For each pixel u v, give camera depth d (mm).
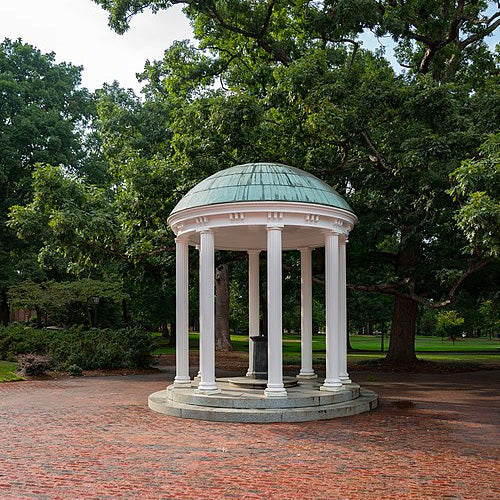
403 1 25234
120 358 26047
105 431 12109
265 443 10922
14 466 9180
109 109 36750
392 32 23391
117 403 16125
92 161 46250
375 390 19562
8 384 20844
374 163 23516
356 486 8102
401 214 24984
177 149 23344
